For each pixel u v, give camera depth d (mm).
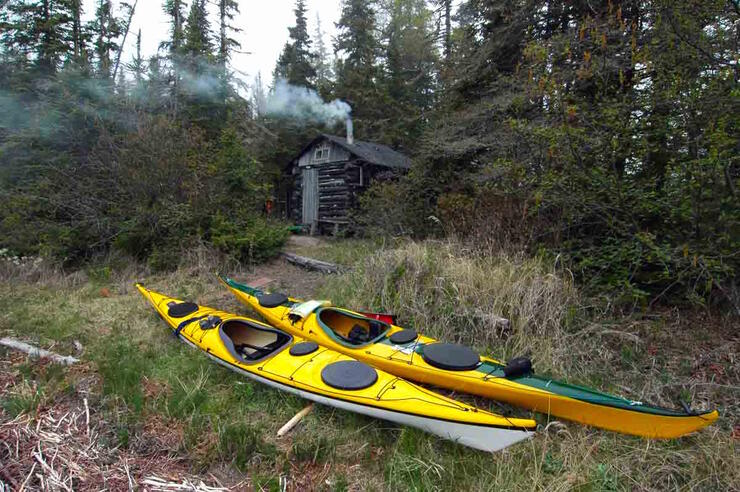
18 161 10500
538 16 8609
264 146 18516
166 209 9289
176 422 3859
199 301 7238
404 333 4629
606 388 4277
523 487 3088
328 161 16047
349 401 3625
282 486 3111
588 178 5246
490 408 3994
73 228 9289
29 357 5020
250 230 9633
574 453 3381
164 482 3105
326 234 15914
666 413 3229
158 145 9453
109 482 3074
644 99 4945
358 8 24219
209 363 4820
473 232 6980
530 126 5668
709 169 4316
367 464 3387
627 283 5211
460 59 10406
